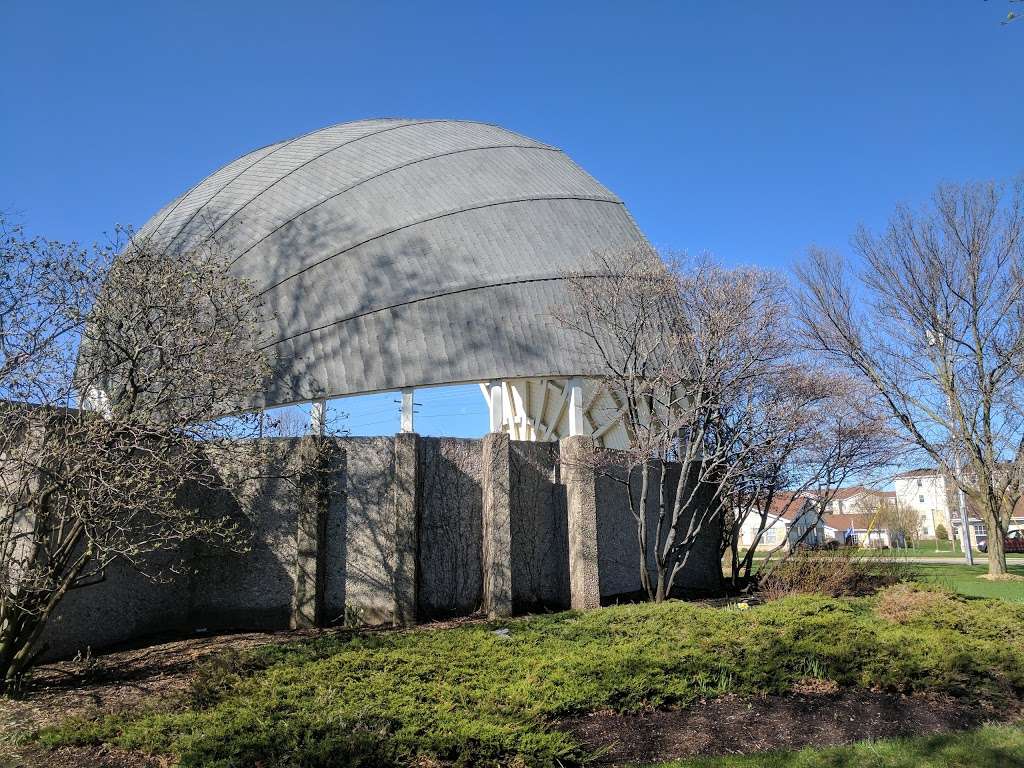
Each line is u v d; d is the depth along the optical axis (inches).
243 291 441.1
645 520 634.8
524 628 430.0
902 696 310.2
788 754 249.3
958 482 990.4
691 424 579.2
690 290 571.2
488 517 527.5
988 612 445.1
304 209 795.4
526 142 1029.8
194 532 407.8
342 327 716.7
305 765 211.6
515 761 230.8
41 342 332.8
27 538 370.9
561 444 582.6
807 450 639.1
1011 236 955.3
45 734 255.9
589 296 615.2
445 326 736.3
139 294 377.1
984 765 238.8
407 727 242.5
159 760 234.2
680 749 254.2
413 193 835.4
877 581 666.8
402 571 497.4
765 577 676.7
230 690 297.7
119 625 445.4
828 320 1009.5
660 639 364.8
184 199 916.6
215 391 392.8
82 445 331.3
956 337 988.6
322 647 371.9
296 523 512.7
